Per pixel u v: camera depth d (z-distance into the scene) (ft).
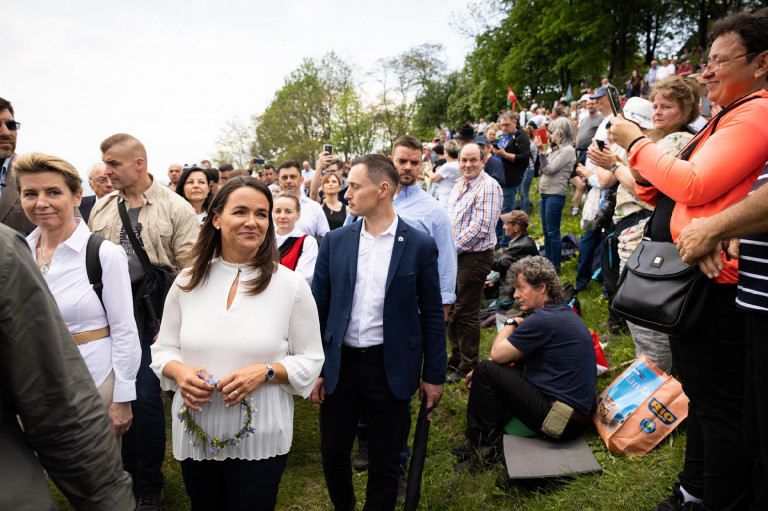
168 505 9.68
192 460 6.34
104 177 13.91
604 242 14.43
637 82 54.65
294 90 133.18
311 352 6.72
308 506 9.53
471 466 9.98
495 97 103.96
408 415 8.67
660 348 10.50
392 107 134.41
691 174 5.62
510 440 9.95
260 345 6.22
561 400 9.75
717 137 5.62
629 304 6.49
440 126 134.92
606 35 81.56
